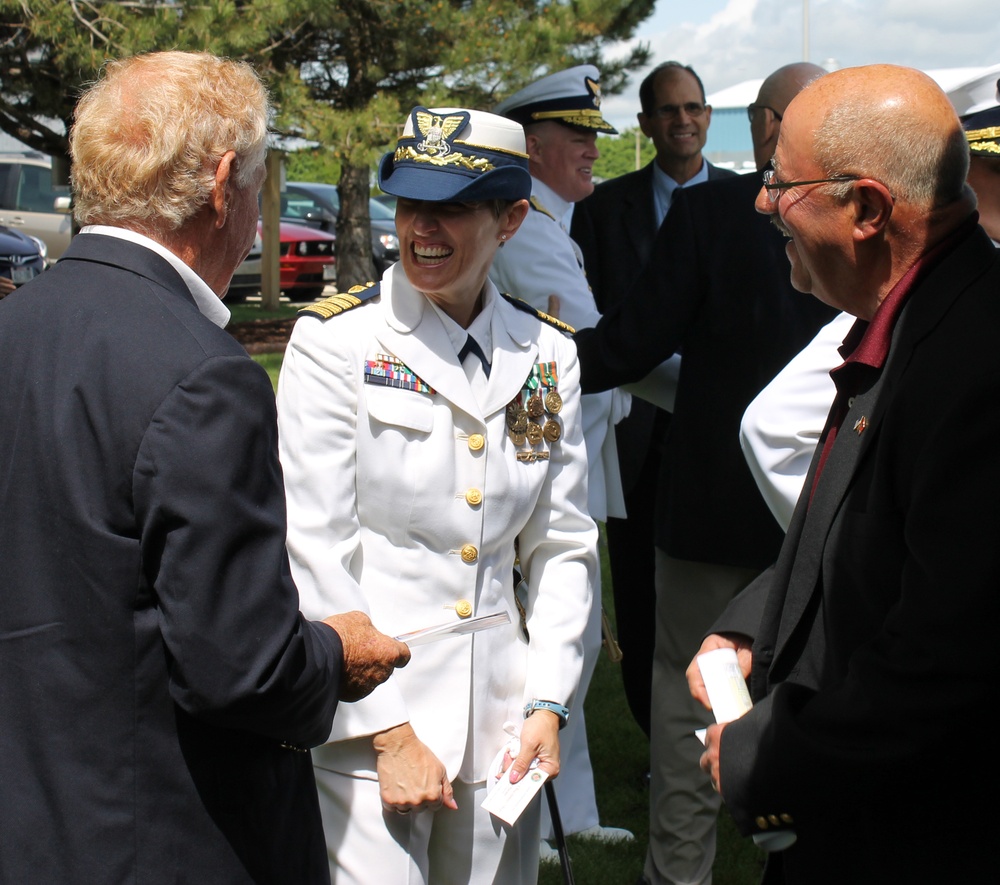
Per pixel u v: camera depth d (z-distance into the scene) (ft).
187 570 4.66
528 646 7.50
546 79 11.39
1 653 4.92
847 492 5.44
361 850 6.77
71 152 5.33
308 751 5.67
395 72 36.99
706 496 9.68
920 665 4.76
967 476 4.71
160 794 4.90
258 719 4.88
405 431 6.94
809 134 5.47
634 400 12.78
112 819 4.82
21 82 31.01
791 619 5.77
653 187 14.71
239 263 5.68
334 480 6.83
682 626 9.98
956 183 5.31
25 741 4.87
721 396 9.69
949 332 5.02
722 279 9.59
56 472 4.82
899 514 5.14
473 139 6.96
